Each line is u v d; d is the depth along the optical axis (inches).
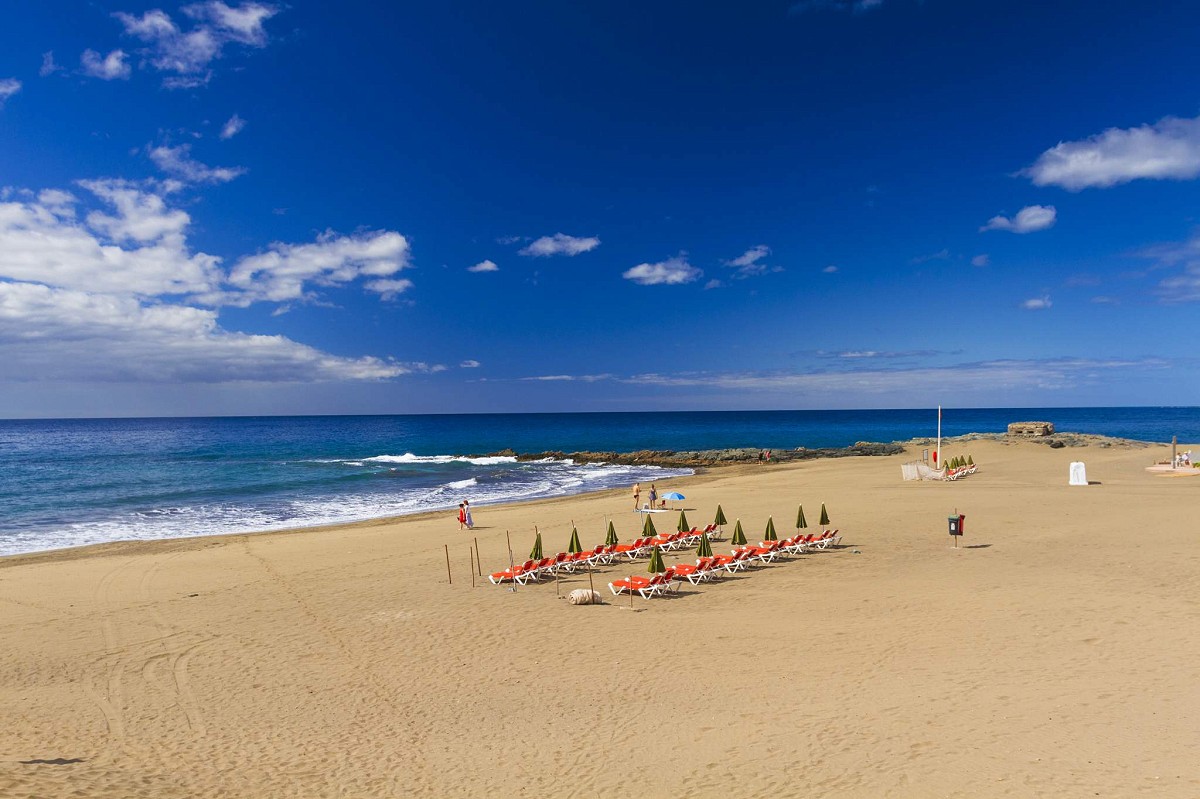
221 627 625.0
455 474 2353.6
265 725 418.0
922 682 420.2
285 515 1433.3
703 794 307.4
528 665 502.0
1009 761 313.7
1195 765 297.4
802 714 387.5
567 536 1058.7
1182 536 802.2
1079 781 291.0
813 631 538.6
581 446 3951.8
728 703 412.2
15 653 563.8
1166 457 1973.4
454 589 737.6
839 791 299.0
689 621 588.7
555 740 378.3
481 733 394.3
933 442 2913.4
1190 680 391.5
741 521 1103.0
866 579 692.1
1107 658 434.6
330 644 569.9
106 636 604.1
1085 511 1018.7
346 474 2274.9
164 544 1083.9
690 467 2669.8
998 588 619.2
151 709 447.5
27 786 313.6
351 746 384.8
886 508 1151.0
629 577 740.0
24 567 905.5
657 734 376.8
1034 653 454.0
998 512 1048.2
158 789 326.3
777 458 2807.6
